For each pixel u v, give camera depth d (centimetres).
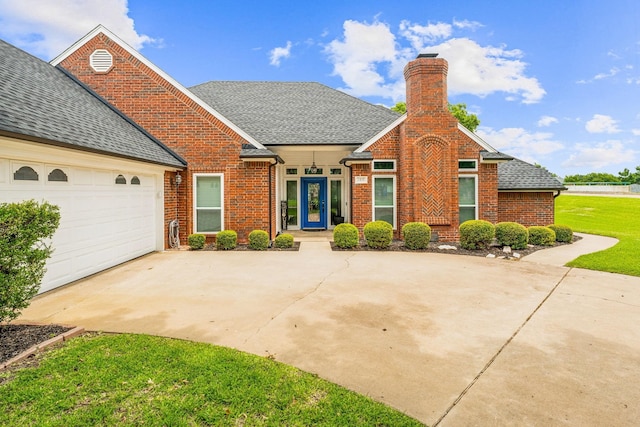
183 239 1180
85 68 1159
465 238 1070
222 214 1180
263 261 908
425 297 598
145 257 966
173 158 1126
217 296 598
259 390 308
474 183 1275
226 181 1175
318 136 1361
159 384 315
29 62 925
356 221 1266
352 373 344
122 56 1160
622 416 279
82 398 294
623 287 663
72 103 880
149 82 1165
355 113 1538
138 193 970
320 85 1783
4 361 352
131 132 1042
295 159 1627
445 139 1209
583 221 2147
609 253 988
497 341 422
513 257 952
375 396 305
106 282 695
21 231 399
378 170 1271
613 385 326
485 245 1073
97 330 448
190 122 1170
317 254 1010
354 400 296
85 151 671
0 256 382
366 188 1268
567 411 286
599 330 457
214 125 1170
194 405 285
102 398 294
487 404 295
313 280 711
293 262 895
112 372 334
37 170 622
